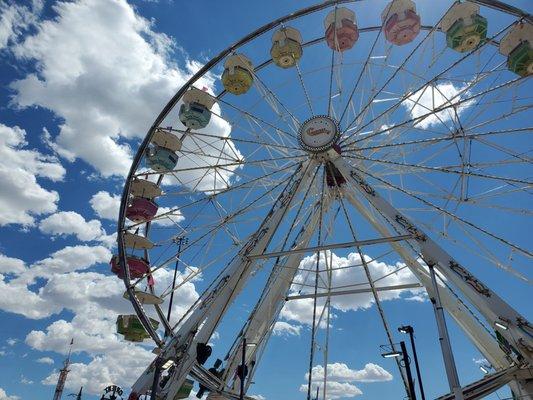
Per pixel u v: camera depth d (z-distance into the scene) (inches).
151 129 948.0
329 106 944.3
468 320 806.5
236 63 979.9
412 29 913.5
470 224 768.9
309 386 821.2
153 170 1001.5
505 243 738.2
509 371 658.2
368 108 917.8
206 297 789.2
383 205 784.9
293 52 993.5
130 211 981.8
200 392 794.2
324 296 929.5
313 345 871.7
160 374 717.9
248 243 819.4
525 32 812.6
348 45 982.4
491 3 792.3
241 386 780.0
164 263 922.1
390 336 826.8
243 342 824.9
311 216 969.5
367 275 915.4
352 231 927.7
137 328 944.3
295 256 932.0
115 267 991.0
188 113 986.1
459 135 834.8
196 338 749.3
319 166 918.4
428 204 800.3
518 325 620.1
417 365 750.5
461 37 850.8
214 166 957.8
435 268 710.5
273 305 928.3
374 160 883.4
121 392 904.3
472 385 668.7
